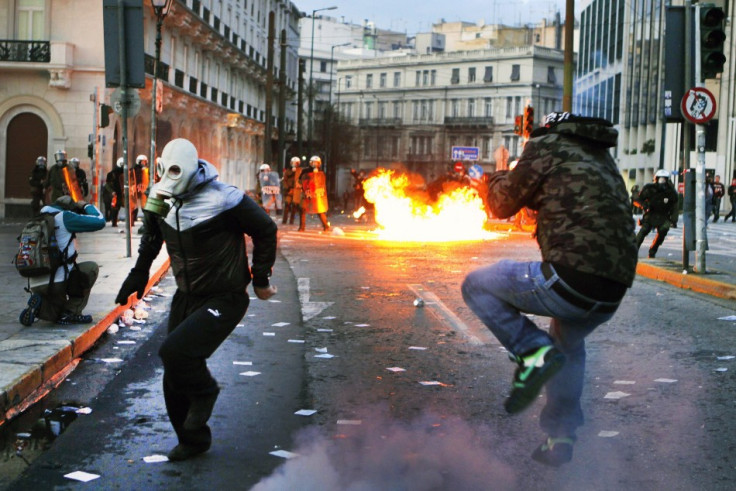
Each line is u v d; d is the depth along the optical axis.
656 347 8.00
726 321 9.56
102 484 4.37
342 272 14.24
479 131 115.00
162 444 5.02
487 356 7.53
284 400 6.02
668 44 13.73
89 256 14.70
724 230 31.33
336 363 7.23
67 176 20.41
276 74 76.25
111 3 13.14
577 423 4.49
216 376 6.72
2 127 32.75
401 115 124.06
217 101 52.09
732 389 6.38
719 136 51.25
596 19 79.69
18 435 5.18
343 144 95.38
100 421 5.49
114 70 13.31
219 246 4.71
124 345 7.91
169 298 11.09
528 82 109.88
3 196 32.88
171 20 40.34
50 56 32.03
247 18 61.72
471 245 21.19
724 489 4.33
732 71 50.94
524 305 4.23
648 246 21.36
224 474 4.52
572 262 4.09
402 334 8.57
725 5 50.88
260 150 70.44
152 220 4.89
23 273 7.82
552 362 4.10
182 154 4.59
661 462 4.73
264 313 9.86
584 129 4.27
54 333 7.54
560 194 4.20
